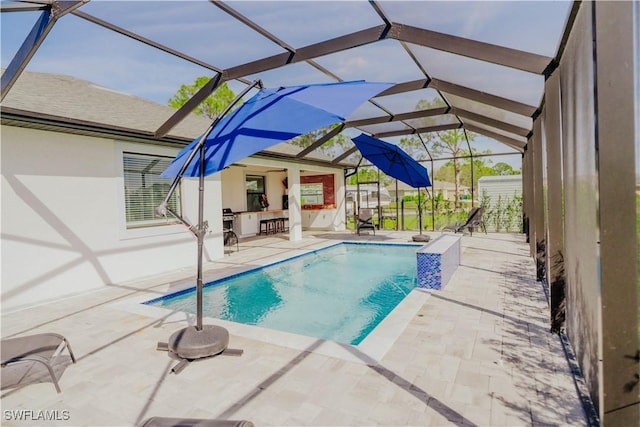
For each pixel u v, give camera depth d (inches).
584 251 123.5
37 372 150.0
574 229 141.3
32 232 264.5
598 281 99.2
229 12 195.9
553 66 188.1
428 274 264.5
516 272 313.1
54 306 253.4
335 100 156.2
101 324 211.8
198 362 155.9
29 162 264.2
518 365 144.3
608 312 95.6
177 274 353.7
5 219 250.7
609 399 96.4
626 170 92.9
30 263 263.0
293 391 130.1
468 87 300.5
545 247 281.3
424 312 211.8
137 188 345.4
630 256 93.7
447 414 113.6
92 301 263.9
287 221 784.9
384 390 128.3
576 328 142.6
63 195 283.7
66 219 285.1
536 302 228.4
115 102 387.5
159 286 307.6
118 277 321.7
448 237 361.7
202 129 434.3
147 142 343.0
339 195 744.3
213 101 1122.7
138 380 143.6
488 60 203.8
